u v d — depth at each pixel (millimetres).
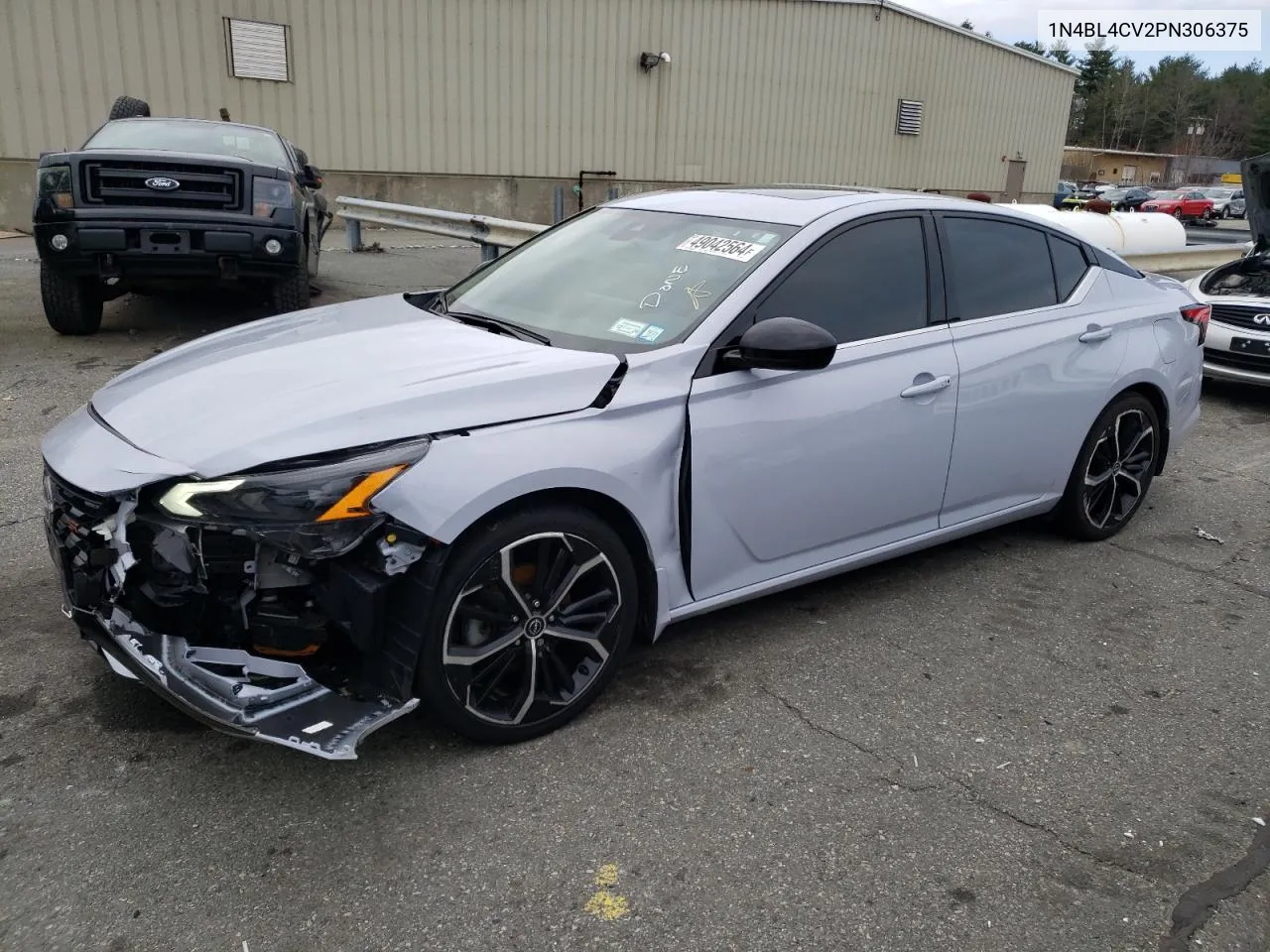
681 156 21281
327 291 9852
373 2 17109
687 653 3580
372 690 2711
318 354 3152
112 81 15406
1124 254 12578
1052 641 3828
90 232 6719
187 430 2695
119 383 3213
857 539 3742
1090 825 2750
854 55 22906
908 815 2752
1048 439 4316
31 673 3211
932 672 3533
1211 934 2373
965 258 4039
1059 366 4266
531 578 2896
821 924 2346
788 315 3408
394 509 2543
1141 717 3318
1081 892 2492
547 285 3785
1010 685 3479
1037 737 3170
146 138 8141
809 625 3846
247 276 7199
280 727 2516
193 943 2207
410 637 2656
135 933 2227
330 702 2637
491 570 2766
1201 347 5188
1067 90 27594
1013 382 4066
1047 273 4406
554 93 19297
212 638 2680
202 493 2496
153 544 2570
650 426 3045
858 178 24188
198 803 2654
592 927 2303
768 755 2990
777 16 21531
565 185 19953
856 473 3584
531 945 2244
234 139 8391
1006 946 2309
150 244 6879
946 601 4121
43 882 2357
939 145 25422
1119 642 3844
